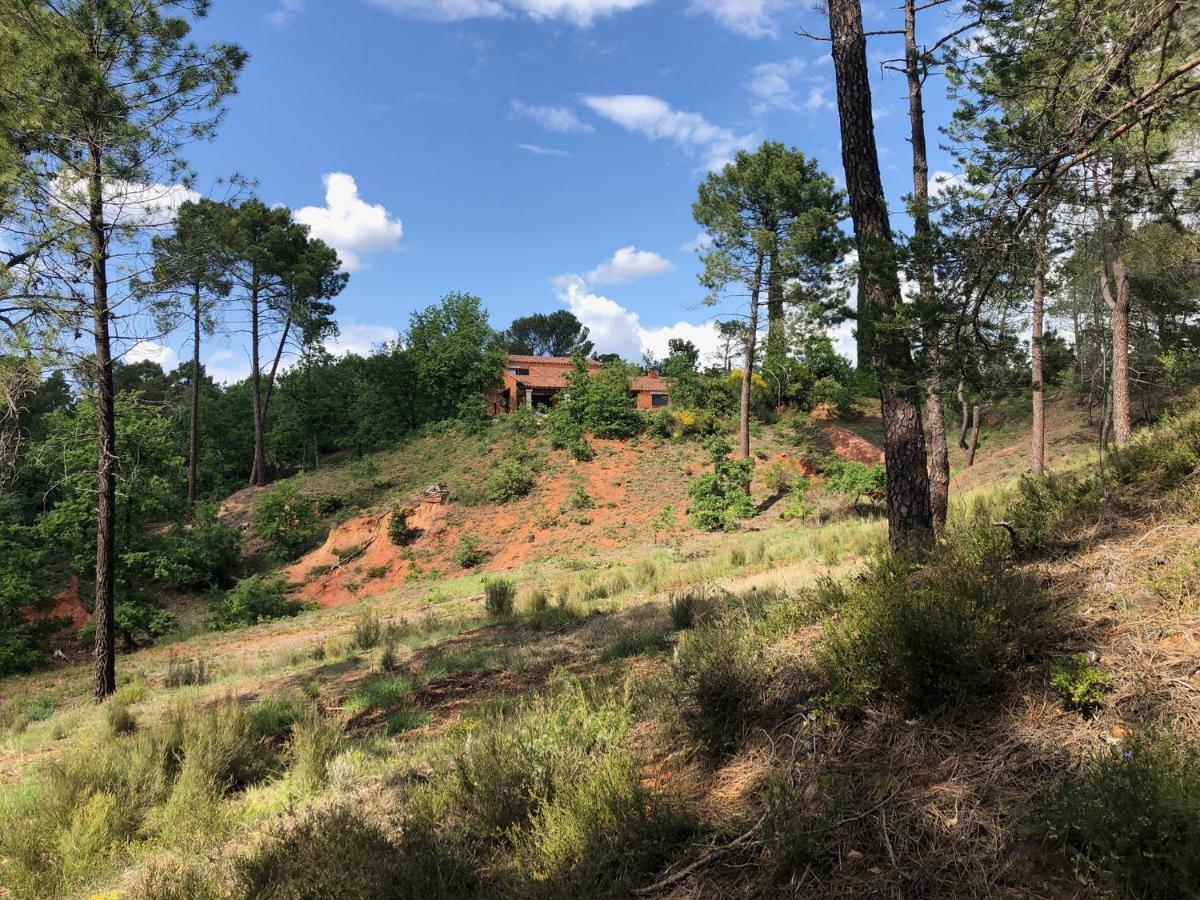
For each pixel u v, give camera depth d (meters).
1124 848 2.16
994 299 5.47
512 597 14.60
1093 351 20.45
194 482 39.44
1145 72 5.38
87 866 4.81
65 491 21.02
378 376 44.81
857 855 2.78
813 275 28.61
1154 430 8.23
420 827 3.74
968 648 3.46
